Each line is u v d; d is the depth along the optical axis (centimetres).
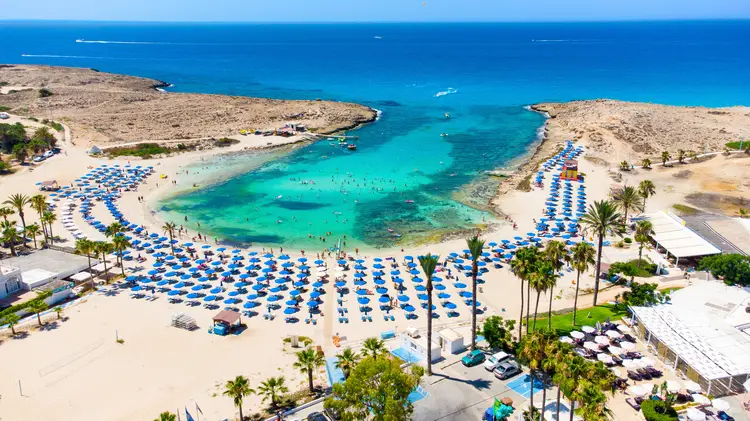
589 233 11731
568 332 7631
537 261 7006
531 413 5591
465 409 6053
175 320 8181
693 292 8175
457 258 10794
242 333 8025
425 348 7119
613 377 5691
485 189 15538
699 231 10762
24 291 9025
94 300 9038
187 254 11081
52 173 16525
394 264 10562
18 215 12975
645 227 10225
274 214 13675
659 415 5575
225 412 6116
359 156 19350
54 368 6994
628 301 8088
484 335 7431
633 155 18275
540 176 16050
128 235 11962
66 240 11575
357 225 12925
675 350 6531
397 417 4953
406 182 16300
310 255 11188
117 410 6169
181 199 14700
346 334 8012
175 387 6619
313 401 6234
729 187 14675
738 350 6544
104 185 15512
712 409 5825
